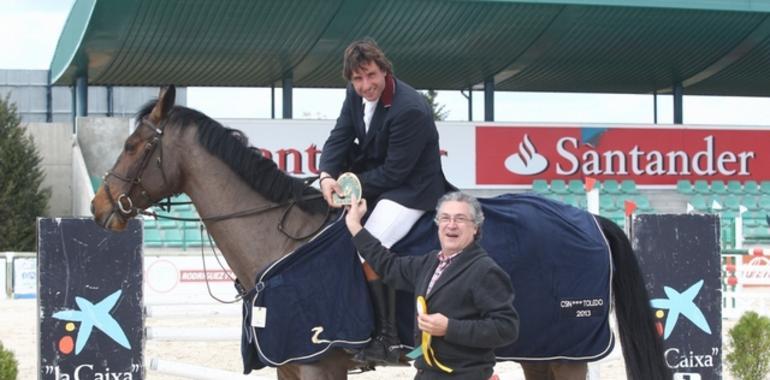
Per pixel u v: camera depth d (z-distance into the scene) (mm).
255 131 26469
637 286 6625
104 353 7766
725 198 29172
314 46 27422
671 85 34469
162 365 8281
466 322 5156
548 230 6328
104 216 6387
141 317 7840
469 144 27797
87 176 26906
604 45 28562
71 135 31609
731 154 29375
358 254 6113
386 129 6121
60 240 7734
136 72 30625
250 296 6176
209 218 6410
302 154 26688
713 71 32156
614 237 6637
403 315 6137
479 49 28469
